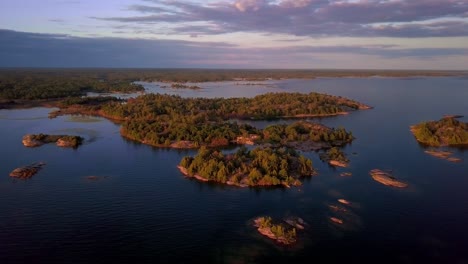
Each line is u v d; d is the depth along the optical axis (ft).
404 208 334.85
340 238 286.05
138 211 333.01
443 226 304.50
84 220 317.01
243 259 262.88
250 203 346.74
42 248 276.62
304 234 291.58
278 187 382.22
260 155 433.48
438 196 360.07
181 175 417.69
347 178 406.41
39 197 360.28
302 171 415.44
